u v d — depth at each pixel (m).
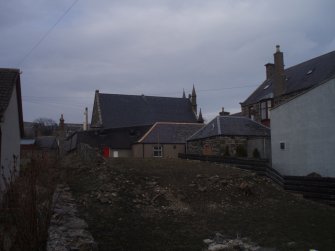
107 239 11.71
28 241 6.38
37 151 12.98
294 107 25.55
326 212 17.14
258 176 22.59
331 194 18.89
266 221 15.24
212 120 36.31
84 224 12.31
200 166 24.48
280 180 21.67
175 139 45.66
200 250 11.36
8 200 6.71
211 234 13.16
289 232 13.74
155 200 17.27
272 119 27.69
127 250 10.94
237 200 18.59
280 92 39.94
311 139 24.14
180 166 24.19
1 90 16.17
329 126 22.98
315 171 23.70
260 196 19.52
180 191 18.84
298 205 18.36
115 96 60.47
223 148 32.19
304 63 42.19
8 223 6.65
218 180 20.67
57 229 11.06
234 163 25.92
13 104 18.36
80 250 9.59
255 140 32.06
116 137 49.25
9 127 17.11
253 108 44.31
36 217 6.54
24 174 7.57
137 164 24.23
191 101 64.12
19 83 19.03
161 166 23.89
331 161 22.77
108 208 15.25
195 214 15.90
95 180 19.02
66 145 54.94
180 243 11.95
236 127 33.66
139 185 19.00
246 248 11.77
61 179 17.00
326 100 23.22
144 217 14.76
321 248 11.95
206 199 18.31
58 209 13.75
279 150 26.77
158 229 13.35
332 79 22.89
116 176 19.78
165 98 63.66
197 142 36.81
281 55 40.53
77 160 25.77
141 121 58.16
